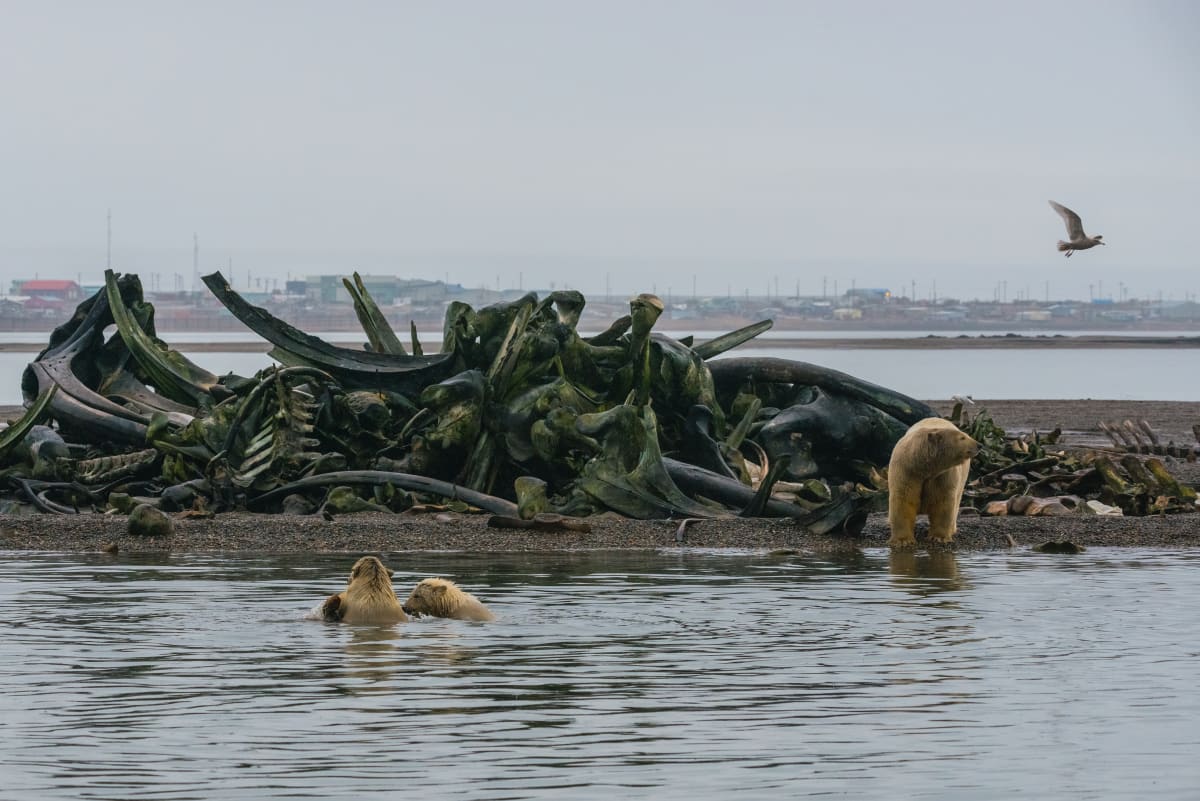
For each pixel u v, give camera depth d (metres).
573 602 46.97
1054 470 86.19
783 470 70.38
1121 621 43.56
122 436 83.19
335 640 39.97
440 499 73.44
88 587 49.75
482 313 80.81
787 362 87.50
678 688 34.53
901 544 62.69
